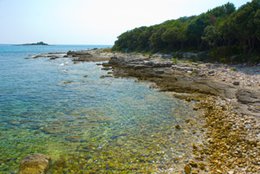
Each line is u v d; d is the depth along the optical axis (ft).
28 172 30.71
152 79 112.06
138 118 56.54
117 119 55.88
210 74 115.96
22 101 73.61
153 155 36.88
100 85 101.81
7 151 38.99
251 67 130.82
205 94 80.38
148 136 45.03
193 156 36.01
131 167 33.30
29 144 41.75
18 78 122.83
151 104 69.72
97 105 69.00
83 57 261.24
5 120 55.01
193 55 196.85
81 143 42.14
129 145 40.98
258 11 147.64
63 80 115.96
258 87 82.17
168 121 53.93
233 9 256.73
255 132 44.06
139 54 277.03
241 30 157.48
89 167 33.50
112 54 301.02
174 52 239.50
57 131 48.14
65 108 65.67
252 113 56.08
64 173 31.96
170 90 87.76
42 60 250.16
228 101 68.80
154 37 286.05
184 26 256.93
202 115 57.98
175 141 42.22
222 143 39.32
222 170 30.71
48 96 80.79
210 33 193.06
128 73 131.85
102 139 43.88
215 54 177.06
